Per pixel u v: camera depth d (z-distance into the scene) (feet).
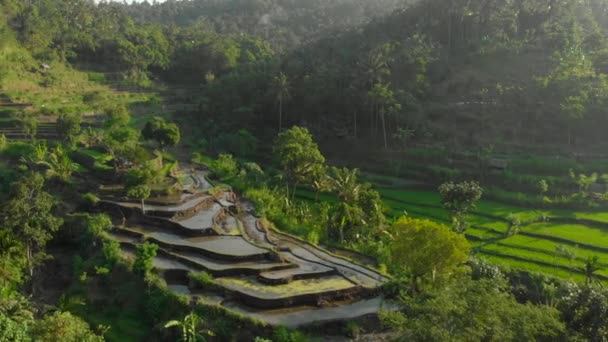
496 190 299.79
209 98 458.09
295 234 221.05
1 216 190.60
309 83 424.46
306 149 259.60
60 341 115.75
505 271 190.80
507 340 97.71
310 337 136.46
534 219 256.93
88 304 163.32
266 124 430.61
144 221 216.95
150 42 555.28
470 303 103.91
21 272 172.35
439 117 383.45
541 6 462.60
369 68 387.96
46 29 479.00
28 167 262.67
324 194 303.07
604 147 331.77
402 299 139.95
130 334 148.25
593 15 522.88
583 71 363.15
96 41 520.42
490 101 384.47
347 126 399.44
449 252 148.87
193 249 186.50
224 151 375.45
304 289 157.17
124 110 344.49
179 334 140.97
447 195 235.61
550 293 167.63
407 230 155.12
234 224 220.64
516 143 350.23
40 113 353.72
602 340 119.03
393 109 364.99
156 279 162.20
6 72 391.24
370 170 353.72
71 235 208.85
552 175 310.24
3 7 467.52
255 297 149.38
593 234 236.02
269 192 277.23
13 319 125.90
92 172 268.21
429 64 426.10
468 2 467.93
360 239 215.10
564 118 341.21
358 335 139.44
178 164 324.19
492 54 424.46
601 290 132.26
